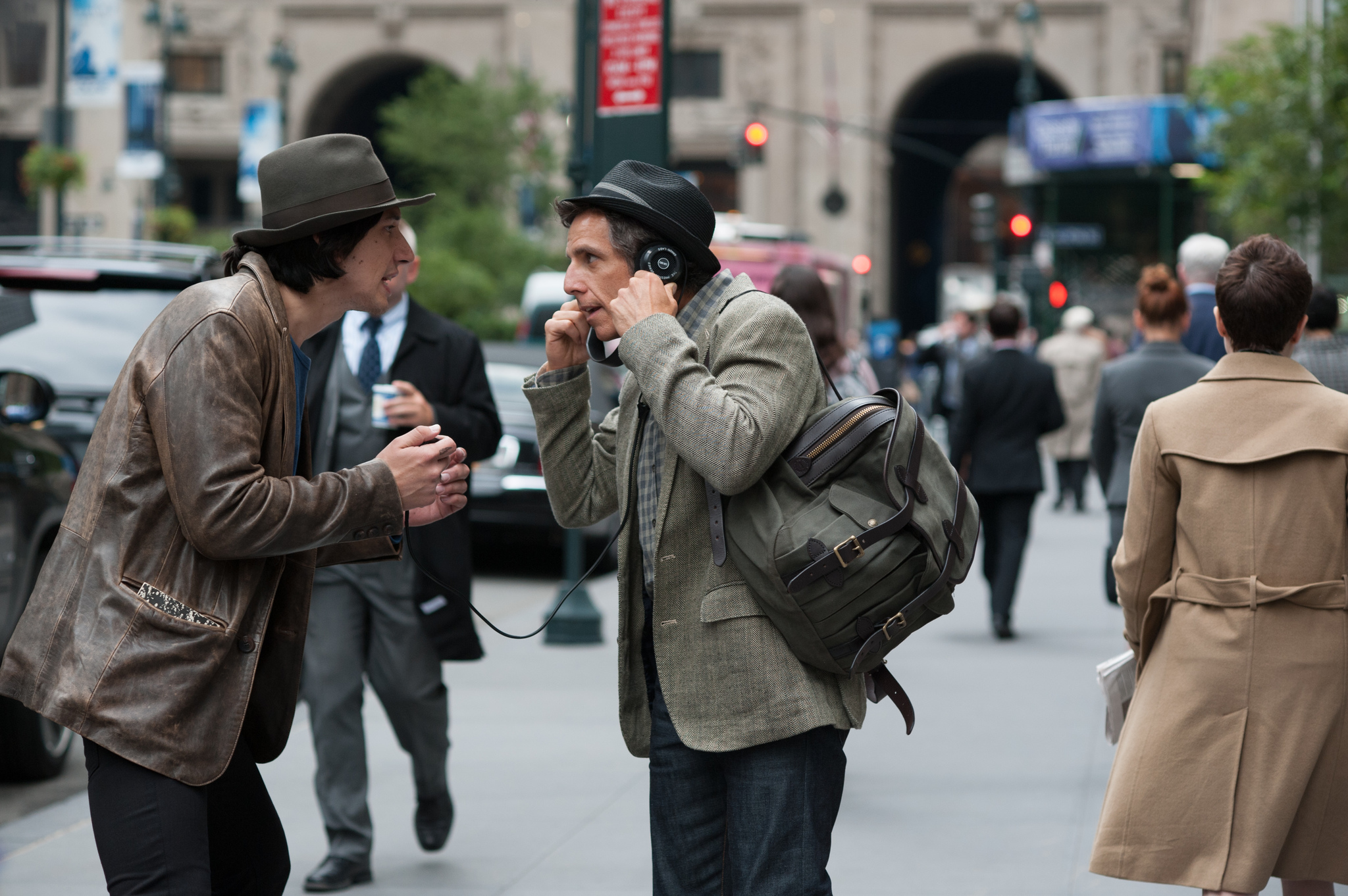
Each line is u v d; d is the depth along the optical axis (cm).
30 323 729
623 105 888
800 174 4788
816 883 281
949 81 5697
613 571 1291
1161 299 622
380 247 289
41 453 636
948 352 2003
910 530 276
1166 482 338
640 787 595
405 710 485
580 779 607
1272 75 1670
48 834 543
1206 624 330
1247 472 329
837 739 290
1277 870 329
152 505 266
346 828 472
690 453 269
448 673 838
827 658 277
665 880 297
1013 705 734
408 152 3728
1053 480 2239
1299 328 340
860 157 4753
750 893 280
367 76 5159
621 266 290
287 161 282
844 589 271
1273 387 334
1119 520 626
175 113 4944
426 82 3803
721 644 281
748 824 282
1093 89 4712
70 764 680
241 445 263
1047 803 558
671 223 285
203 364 263
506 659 885
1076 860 490
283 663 288
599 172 897
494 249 3484
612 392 1316
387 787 601
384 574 479
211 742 266
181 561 267
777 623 277
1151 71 4662
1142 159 2686
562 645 933
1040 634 948
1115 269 2756
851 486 281
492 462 1186
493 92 3772
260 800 295
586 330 316
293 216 281
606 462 325
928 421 2042
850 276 2720
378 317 494
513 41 4859
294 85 4988
